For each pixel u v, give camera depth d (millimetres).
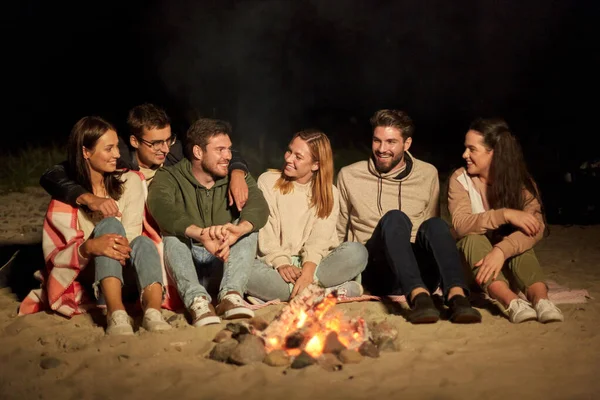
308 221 4965
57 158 11555
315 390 3488
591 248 6586
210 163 4691
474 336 4207
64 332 4297
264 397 3426
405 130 4965
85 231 4645
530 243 4641
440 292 5074
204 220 4824
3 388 3578
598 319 4492
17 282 5461
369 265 5090
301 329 3973
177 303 4711
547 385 3529
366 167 5152
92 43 17047
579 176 8227
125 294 4801
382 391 3479
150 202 4680
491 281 4605
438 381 3590
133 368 3768
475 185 4965
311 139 4871
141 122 5012
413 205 5117
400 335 4215
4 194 9633
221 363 3826
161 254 4703
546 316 4391
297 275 4785
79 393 3504
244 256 4621
